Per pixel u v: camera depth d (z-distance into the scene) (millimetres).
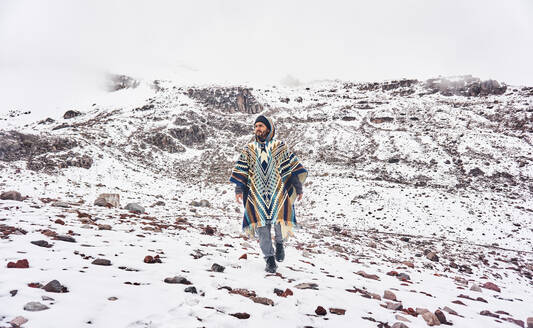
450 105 68562
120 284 2184
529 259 12680
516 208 22375
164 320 1654
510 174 33375
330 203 23844
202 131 57562
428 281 5301
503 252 13945
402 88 99562
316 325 1988
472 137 44188
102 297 1870
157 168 42031
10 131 29547
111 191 21328
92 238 3986
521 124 52406
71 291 1897
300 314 2162
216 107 76062
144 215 9508
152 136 50406
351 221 20078
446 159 39125
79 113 85812
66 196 15469
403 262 7449
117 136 47219
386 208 22297
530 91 75188
